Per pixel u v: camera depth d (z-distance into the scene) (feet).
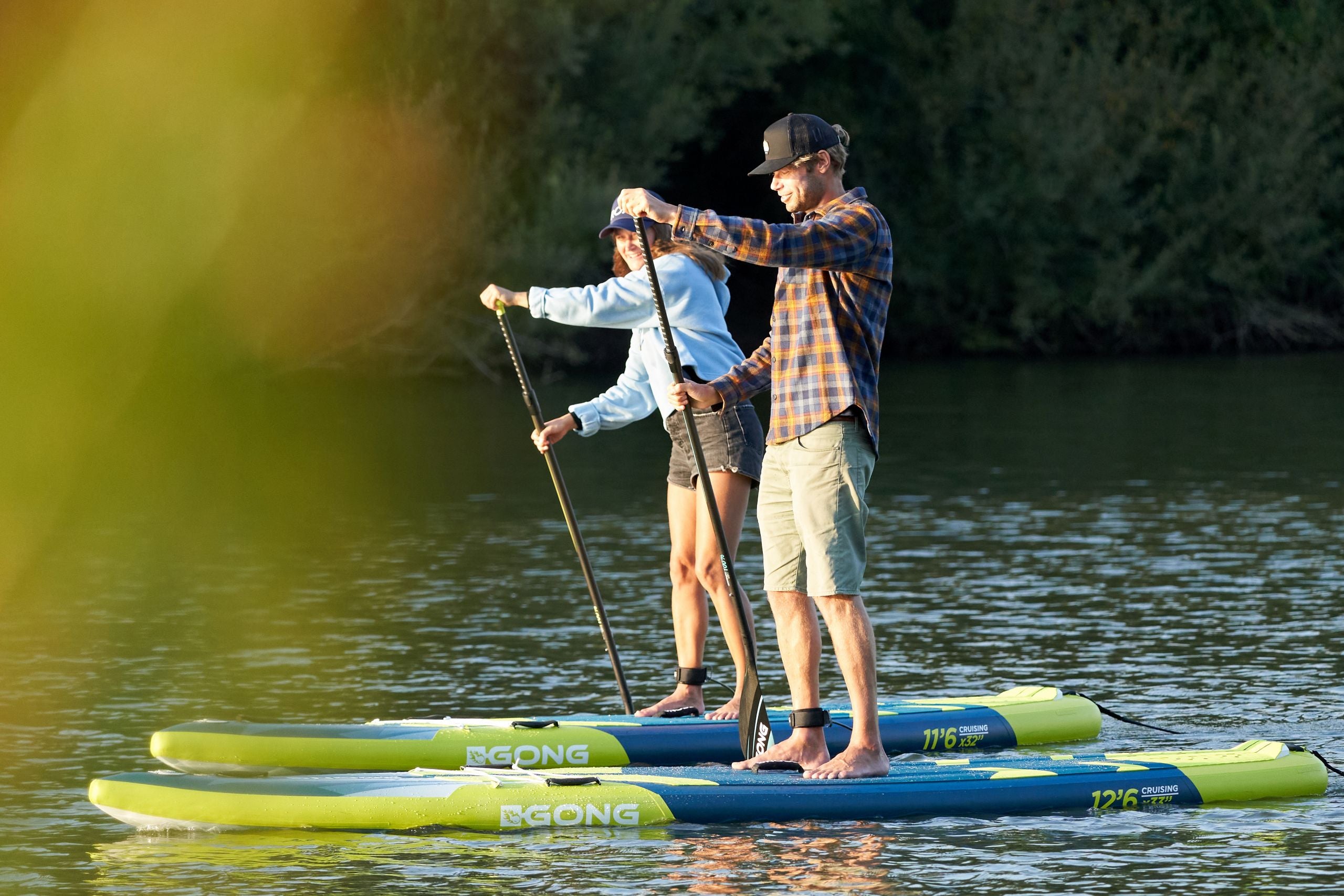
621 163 261.44
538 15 245.24
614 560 87.66
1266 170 299.99
